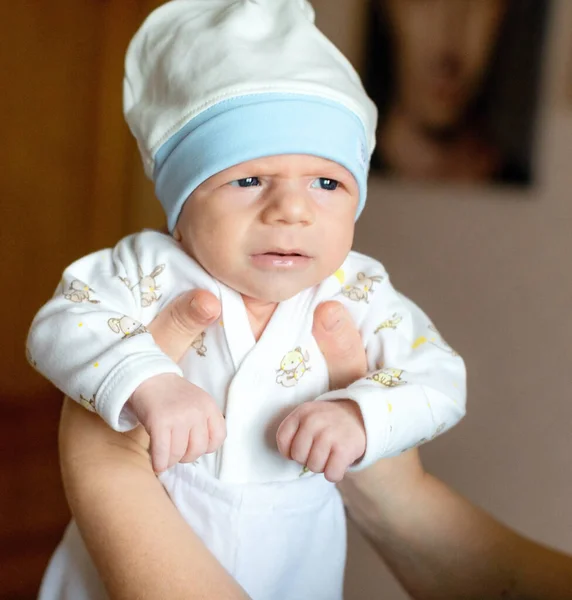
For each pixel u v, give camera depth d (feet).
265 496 2.32
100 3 5.96
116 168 6.23
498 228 4.97
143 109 2.45
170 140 2.31
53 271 6.19
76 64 5.97
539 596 2.38
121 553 1.89
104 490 2.03
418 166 5.30
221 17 2.39
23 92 5.83
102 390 1.99
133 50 2.53
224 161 2.15
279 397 2.33
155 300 2.37
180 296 2.33
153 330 2.30
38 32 5.80
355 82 2.46
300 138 2.16
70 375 2.06
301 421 2.10
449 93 5.12
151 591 1.81
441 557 2.50
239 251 2.18
